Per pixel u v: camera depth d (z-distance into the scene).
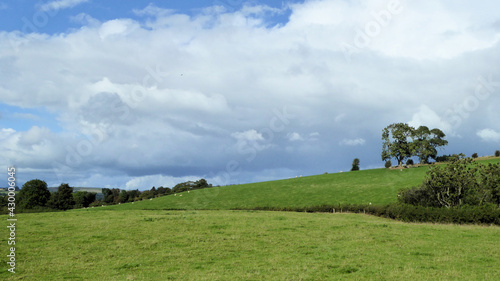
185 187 132.88
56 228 28.75
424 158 118.69
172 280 16.31
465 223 35.97
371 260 19.56
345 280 15.88
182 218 35.53
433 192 47.09
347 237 26.38
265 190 87.88
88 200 134.38
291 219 36.62
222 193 88.62
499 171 44.03
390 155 114.88
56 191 102.19
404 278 16.00
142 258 20.34
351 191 75.75
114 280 16.34
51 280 16.59
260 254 21.34
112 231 27.53
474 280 15.51
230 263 19.28
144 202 83.81
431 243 24.17
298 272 17.23
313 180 99.06
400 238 25.94
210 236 26.25
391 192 69.69
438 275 16.36
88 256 20.70
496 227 32.56
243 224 31.72
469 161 46.25
